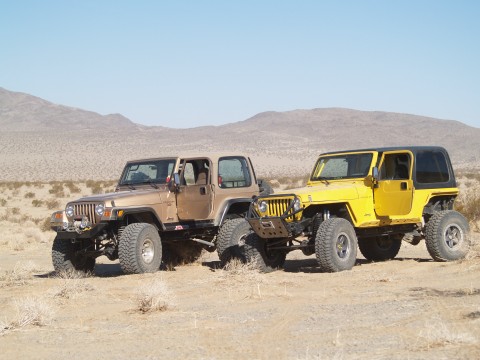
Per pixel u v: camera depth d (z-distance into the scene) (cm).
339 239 1309
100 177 9894
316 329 815
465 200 2445
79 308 1041
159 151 13638
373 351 698
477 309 851
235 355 719
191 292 1147
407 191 1382
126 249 1385
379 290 1070
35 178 9775
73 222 1416
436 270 1273
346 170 1416
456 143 18012
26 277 1455
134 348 775
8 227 2862
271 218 1287
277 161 12331
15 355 772
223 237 1454
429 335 722
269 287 1148
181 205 1491
